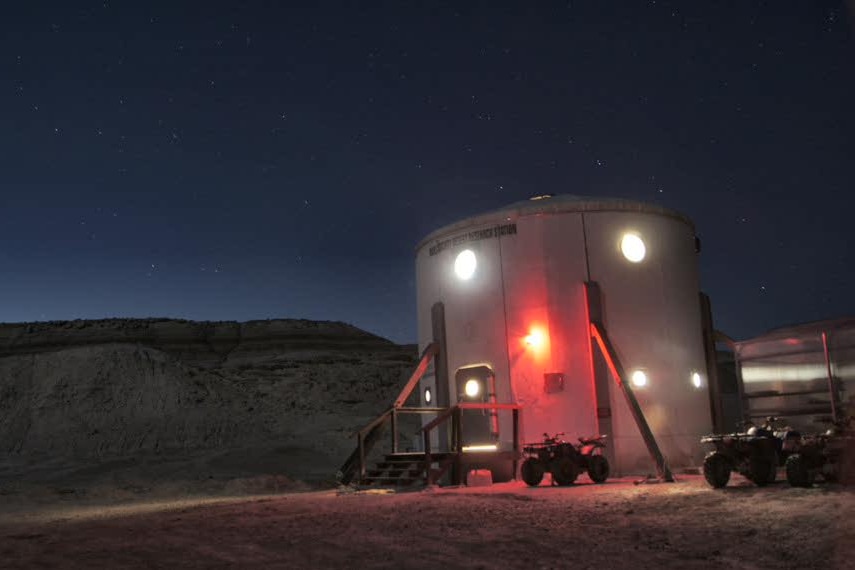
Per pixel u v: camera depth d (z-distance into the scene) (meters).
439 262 22.30
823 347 18.45
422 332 22.92
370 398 66.06
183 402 45.78
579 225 20.66
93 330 97.50
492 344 20.70
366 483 18.83
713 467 13.31
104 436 40.78
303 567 7.84
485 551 8.27
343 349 100.06
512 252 20.83
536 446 16.42
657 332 20.70
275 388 63.28
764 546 7.83
